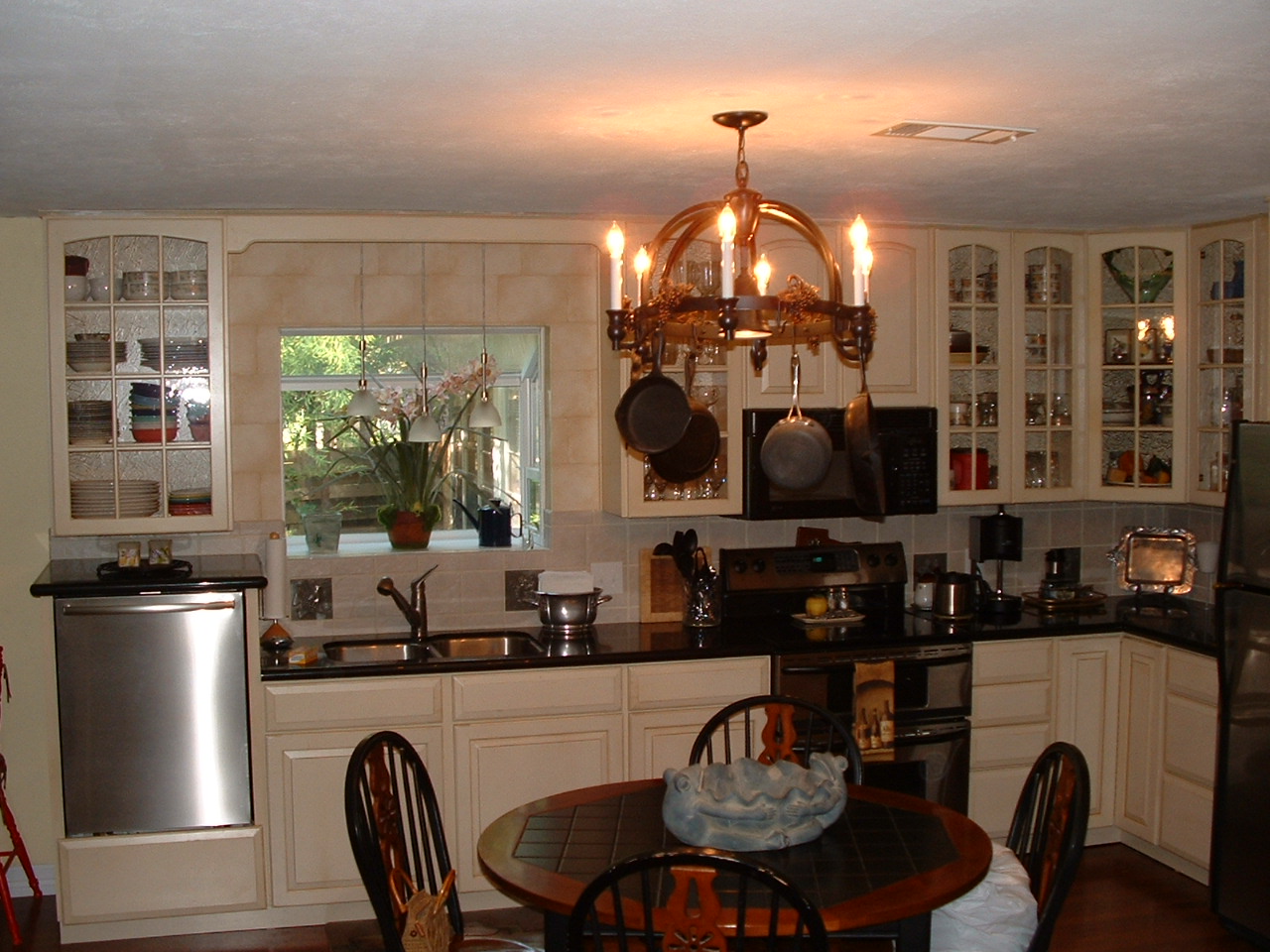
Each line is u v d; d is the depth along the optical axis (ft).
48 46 7.02
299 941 12.71
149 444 13.21
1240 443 12.30
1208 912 13.28
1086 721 14.98
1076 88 8.32
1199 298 15.07
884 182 11.98
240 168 10.84
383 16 6.56
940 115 9.08
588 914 7.49
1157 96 8.57
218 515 13.41
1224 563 12.49
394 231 13.57
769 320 8.00
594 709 13.33
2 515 13.79
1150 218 14.56
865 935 8.16
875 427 8.23
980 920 8.82
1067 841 8.43
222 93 8.19
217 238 13.19
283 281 14.24
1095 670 14.98
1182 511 17.06
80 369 13.08
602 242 14.08
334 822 12.89
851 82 8.10
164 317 13.24
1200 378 15.17
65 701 12.37
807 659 13.73
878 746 13.88
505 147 10.07
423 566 14.78
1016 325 15.43
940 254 14.94
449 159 10.56
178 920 12.89
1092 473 15.92
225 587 12.44
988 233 15.19
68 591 12.19
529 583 15.08
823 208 13.65
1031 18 6.75
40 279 13.66
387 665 12.82
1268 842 12.05
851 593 15.47
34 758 14.02
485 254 14.74
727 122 9.13
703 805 8.49
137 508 13.19
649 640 14.03
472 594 14.93
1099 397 15.81
